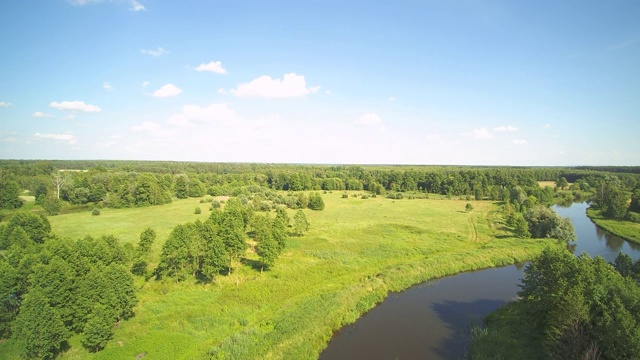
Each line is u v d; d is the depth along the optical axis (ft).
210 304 134.92
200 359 100.01
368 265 188.24
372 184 573.33
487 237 248.32
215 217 191.62
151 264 175.01
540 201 426.51
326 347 115.14
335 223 295.07
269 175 612.70
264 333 115.65
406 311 141.28
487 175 558.56
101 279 115.55
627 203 335.88
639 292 99.14
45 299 98.94
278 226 212.23
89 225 274.98
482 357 102.58
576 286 100.89
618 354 86.63
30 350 94.17
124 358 99.45
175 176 531.91
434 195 531.09
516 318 125.90
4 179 353.10
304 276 166.81
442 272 182.29
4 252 168.14
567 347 93.30
